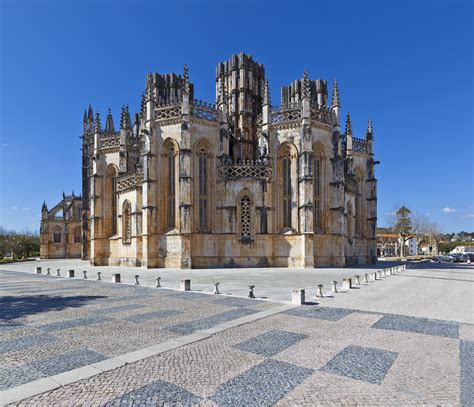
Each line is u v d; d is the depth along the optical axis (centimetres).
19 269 4791
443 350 975
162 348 983
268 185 4800
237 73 6247
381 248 13838
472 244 13150
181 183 4512
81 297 1928
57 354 937
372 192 6094
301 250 4616
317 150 4997
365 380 764
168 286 2428
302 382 751
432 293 2102
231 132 6053
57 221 10119
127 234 5312
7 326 1250
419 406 646
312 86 6788
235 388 718
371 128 6234
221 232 4750
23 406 635
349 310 1542
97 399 664
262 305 1658
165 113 4831
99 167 5838
